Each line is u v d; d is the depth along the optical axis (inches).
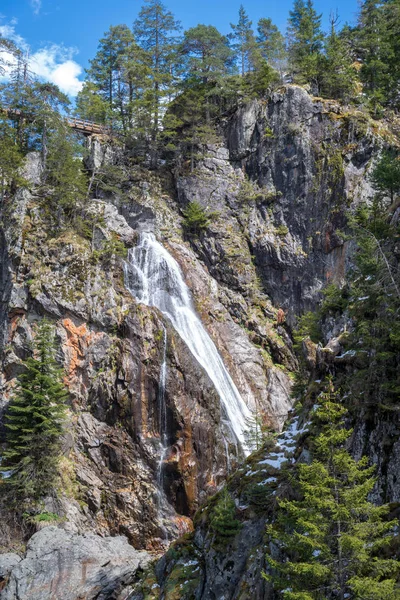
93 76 3110.2
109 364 1825.8
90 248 2105.1
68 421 1662.2
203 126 2529.5
